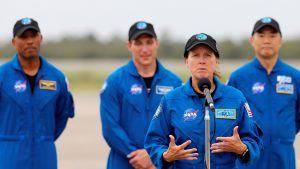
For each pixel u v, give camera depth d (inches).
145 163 565.3
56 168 581.3
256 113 599.2
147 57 582.9
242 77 609.3
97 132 1382.9
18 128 561.6
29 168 562.3
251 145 429.7
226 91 443.5
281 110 597.3
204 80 426.9
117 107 579.5
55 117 594.6
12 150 559.2
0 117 565.3
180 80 597.0
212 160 431.5
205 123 414.0
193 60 433.7
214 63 436.1
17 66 565.0
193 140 433.1
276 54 605.6
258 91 602.2
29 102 564.7
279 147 592.7
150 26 587.2
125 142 569.3
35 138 565.3
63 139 1280.8
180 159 419.5
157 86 584.7
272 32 598.2
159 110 448.1
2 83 561.9
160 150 431.8
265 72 603.8
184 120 436.1
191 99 439.5
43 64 577.3
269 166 594.6
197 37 433.1
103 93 583.5
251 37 619.5
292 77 603.2
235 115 437.4
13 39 567.8
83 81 3225.9
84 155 1102.4
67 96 589.6
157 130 446.0
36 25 560.7
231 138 418.0
